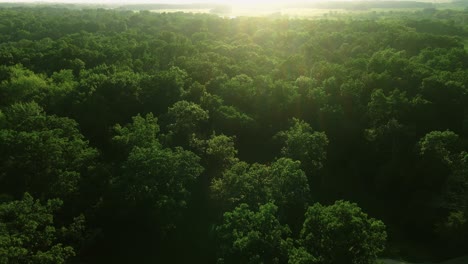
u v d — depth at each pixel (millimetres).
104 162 66750
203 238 61500
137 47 112250
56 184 56875
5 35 143375
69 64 100938
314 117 80688
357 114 78875
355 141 78188
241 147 77062
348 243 44125
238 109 78250
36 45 118750
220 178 63125
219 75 89000
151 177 57656
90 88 81062
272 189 56750
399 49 108625
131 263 58438
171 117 73062
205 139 70625
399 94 76062
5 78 92750
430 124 73875
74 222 54750
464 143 67500
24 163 57969
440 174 64062
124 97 80312
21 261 43688
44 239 47469
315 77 89375
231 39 134500
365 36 121500
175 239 61531
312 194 71875
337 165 78312
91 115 77812
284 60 102688
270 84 83250
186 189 61156
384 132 71062
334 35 125562
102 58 105250
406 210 66438
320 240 46125
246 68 94750
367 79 82062
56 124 67250
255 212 54125
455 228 56281
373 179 74062
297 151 66312
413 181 68312
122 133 67125
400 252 60031
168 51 111500
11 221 47031
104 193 60219
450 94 75688
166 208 56188
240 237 48219
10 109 73625
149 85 82750
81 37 129625
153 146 60844
